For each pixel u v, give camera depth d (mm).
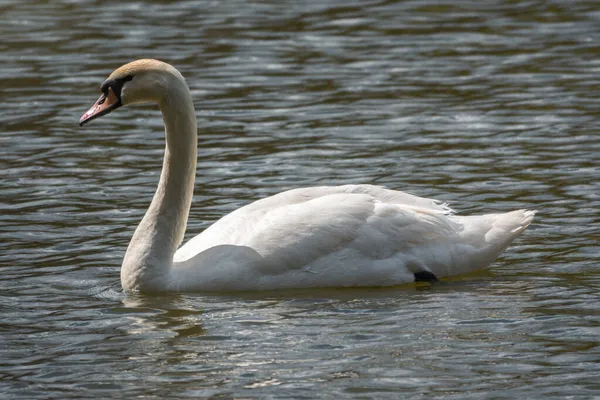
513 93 23594
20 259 15125
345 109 22938
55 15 31859
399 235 13953
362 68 26000
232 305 13172
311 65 26328
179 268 13742
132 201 17734
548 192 17578
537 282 13891
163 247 13789
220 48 27906
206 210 17281
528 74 25000
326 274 13703
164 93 13766
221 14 31578
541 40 27891
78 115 22844
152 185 18578
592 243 15297
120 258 15211
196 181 18797
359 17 30859
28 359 11688
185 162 13891
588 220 16219
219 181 18750
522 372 11055
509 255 15031
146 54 27344
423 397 10516
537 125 21328
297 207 14055
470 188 17969
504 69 25500
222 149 20562
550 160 19219
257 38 28875
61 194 18094
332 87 24547
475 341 11883
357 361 11367
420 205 14555
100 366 11438
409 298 13375
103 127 22297
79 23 30766
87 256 15266
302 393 10641
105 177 19047
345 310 12945
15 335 12383
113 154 20438
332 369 11180
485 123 21625
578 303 13008
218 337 12133
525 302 13117
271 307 13086
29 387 10969
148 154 20438
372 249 13836
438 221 14203
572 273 14195
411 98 23547
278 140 21031
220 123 22203
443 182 18297
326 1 32938
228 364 11383
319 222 13789
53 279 14344
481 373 11039
